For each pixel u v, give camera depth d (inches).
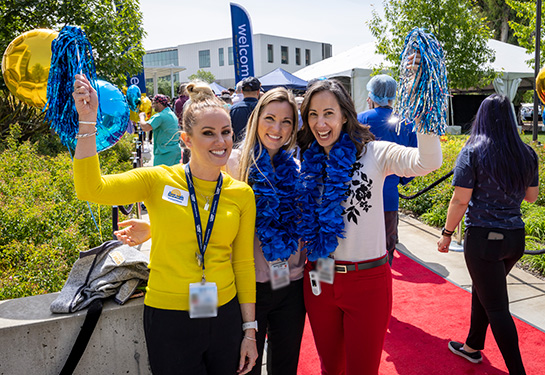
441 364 121.8
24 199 189.8
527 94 1203.2
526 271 185.5
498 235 103.3
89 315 89.5
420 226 256.1
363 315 85.2
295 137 93.5
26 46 119.6
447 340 133.9
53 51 66.4
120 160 382.3
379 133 145.3
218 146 73.0
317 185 90.7
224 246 76.2
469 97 778.8
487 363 122.0
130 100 307.1
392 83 145.5
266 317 89.7
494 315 104.7
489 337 135.1
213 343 73.7
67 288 95.3
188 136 74.2
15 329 87.4
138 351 96.7
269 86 646.5
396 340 134.4
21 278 135.4
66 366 88.0
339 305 86.7
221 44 2057.1
